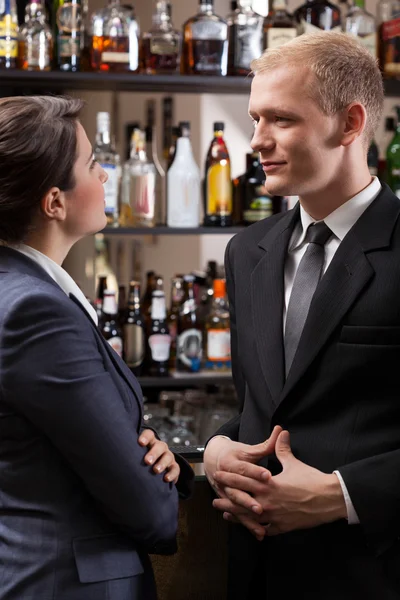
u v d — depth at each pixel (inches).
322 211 65.8
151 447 57.7
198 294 144.1
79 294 59.6
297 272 66.4
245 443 67.5
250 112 64.4
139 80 128.0
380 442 61.0
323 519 60.4
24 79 127.8
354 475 59.9
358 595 61.2
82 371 54.4
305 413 63.3
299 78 61.7
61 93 139.6
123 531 56.9
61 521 54.9
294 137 62.0
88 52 131.5
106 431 54.5
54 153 56.9
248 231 73.4
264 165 63.9
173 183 133.6
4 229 57.8
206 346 140.9
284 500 61.0
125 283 170.4
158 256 170.2
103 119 132.2
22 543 54.7
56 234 59.4
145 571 59.2
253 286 68.4
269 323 66.4
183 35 134.6
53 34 131.3
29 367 53.5
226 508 63.6
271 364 65.2
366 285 62.5
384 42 136.2
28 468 55.0
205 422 126.6
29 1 128.8
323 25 133.9
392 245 63.5
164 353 134.7
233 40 131.7
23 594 54.1
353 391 62.0
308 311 64.4
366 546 61.6
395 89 140.6
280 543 64.3
